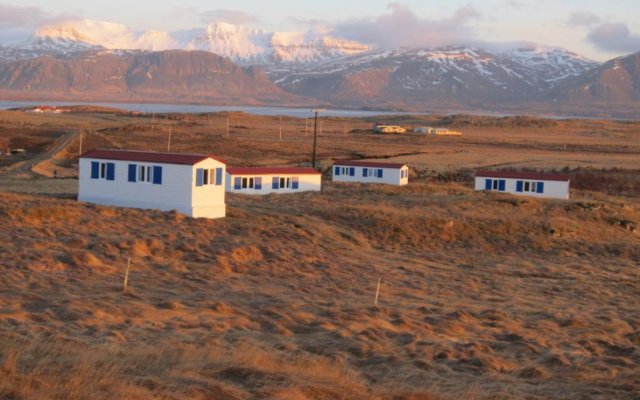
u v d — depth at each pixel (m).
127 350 20.38
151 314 28.06
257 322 28.84
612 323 34.69
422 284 41.81
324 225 55.44
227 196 69.19
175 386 16.55
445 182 100.06
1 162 102.75
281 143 150.38
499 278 46.03
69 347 19.86
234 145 139.38
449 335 29.92
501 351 27.94
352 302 34.66
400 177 88.81
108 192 55.41
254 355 21.09
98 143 130.00
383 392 18.83
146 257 39.41
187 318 28.08
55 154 111.06
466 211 66.94
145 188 54.06
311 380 18.92
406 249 53.81
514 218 65.00
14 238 39.94
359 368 23.45
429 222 59.66
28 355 17.69
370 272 43.62
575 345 29.75
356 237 53.88
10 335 20.84
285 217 56.03
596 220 68.81
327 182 87.88
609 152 157.38
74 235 42.44
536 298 40.62
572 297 41.66
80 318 26.09
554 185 83.31
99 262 36.62
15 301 27.98
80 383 15.27
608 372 25.47
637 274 51.56
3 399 13.84
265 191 75.75
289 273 40.50
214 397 16.17
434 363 24.94
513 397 20.48
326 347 25.83
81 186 56.28
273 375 18.81
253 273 39.53
